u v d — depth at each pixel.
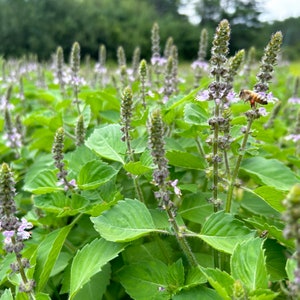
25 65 0.78
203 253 0.23
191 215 0.23
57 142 0.22
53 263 0.19
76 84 0.34
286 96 0.66
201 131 0.25
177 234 0.18
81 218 0.24
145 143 0.24
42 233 0.25
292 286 0.12
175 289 0.18
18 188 0.34
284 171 0.22
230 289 0.15
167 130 0.29
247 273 0.16
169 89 0.33
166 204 0.17
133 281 0.19
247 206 0.25
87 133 0.30
